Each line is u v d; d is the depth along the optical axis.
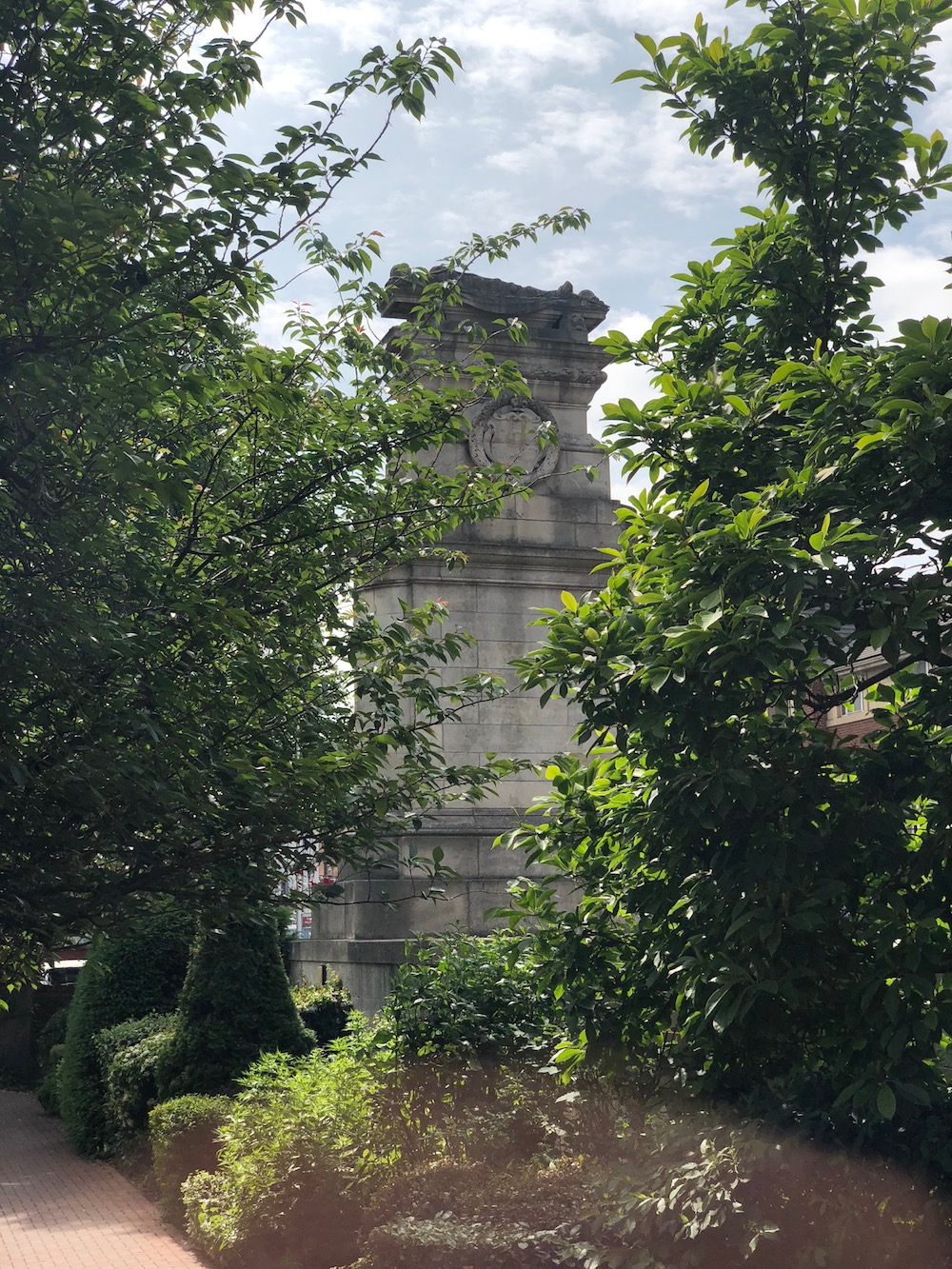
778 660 5.73
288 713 7.51
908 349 5.69
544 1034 8.89
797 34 7.08
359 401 8.16
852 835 6.14
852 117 7.21
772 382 6.18
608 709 6.56
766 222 7.56
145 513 6.86
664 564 6.07
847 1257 5.20
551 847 7.53
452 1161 8.34
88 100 5.89
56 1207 12.88
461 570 16.09
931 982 5.61
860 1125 5.66
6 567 6.16
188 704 6.68
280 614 7.42
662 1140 6.23
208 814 6.57
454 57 6.60
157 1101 13.70
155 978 16.97
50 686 5.87
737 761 6.07
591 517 16.92
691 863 6.54
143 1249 10.77
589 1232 6.25
